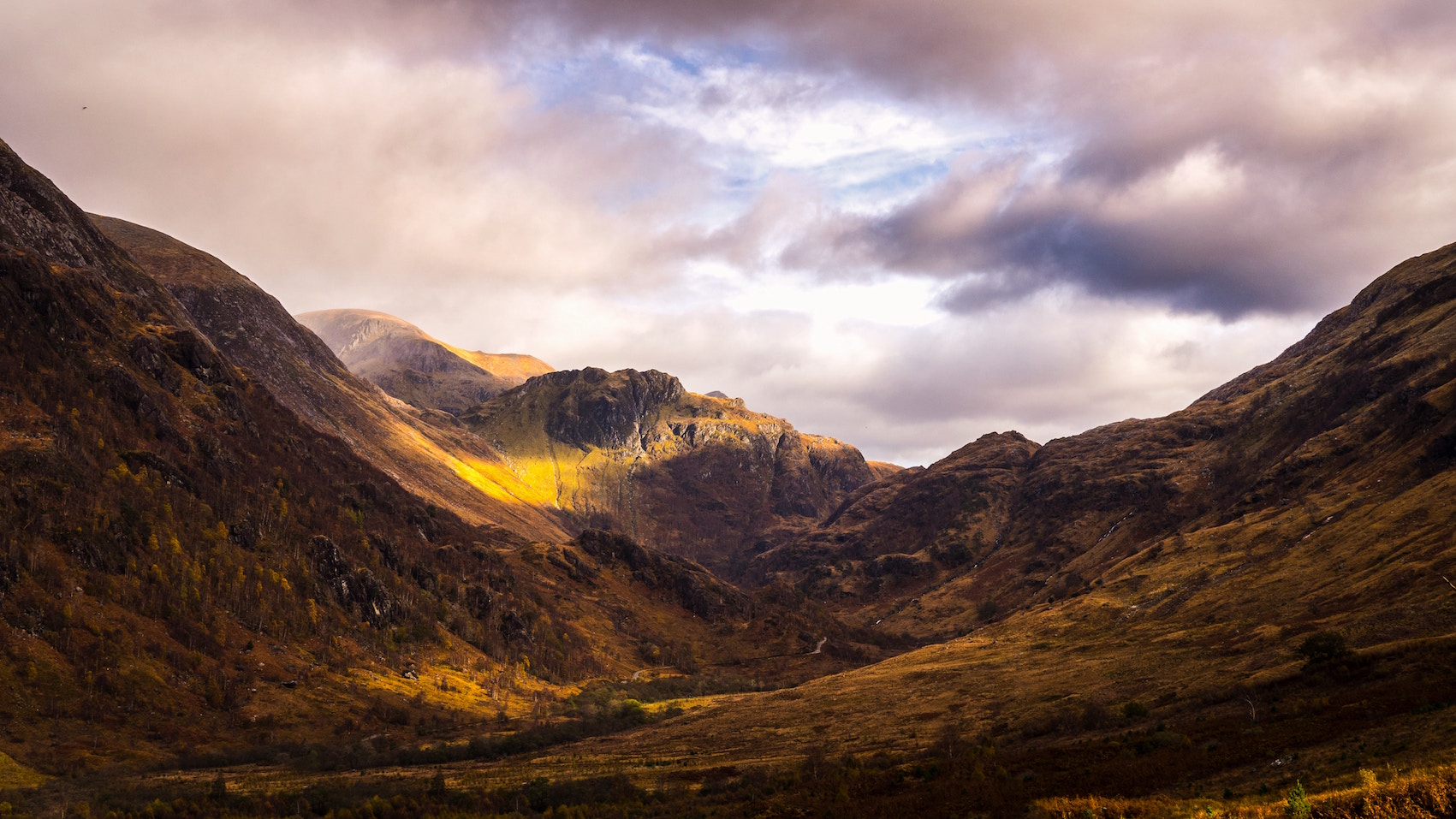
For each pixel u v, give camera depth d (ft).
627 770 621.31
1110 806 316.60
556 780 588.09
